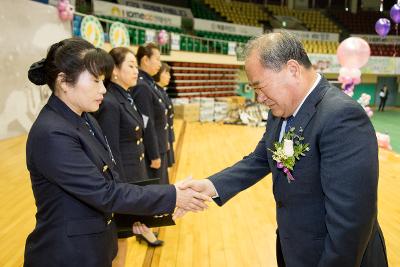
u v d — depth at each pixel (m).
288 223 1.21
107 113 1.98
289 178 1.16
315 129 1.09
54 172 1.12
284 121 1.26
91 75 1.17
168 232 3.15
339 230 1.00
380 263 1.23
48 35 5.34
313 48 15.17
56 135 1.12
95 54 1.18
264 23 15.97
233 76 13.49
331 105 1.07
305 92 1.14
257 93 1.18
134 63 2.19
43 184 1.18
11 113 4.71
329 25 17.09
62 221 1.18
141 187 1.29
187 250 2.85
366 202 0.99
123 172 2.06
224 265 2.66
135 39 8.89
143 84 2.67
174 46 10.02
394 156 6.25
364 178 0.99
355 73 6.40
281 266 1.41
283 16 16.52
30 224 2.53
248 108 10.56
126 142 2.18
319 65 14.84
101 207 1.17
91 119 1.38
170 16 11.61
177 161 5.71
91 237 1.22
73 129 1.18
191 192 1.41
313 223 1.15
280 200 1.24
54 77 1.18
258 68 1.11
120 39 6.83
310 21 17.02
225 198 1.47
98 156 1.26
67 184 1.13
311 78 1.15
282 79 1.10
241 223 3.40
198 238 3.06
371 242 1.22
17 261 2.07
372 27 17.38
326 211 1.06
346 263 1.01
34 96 5.17
